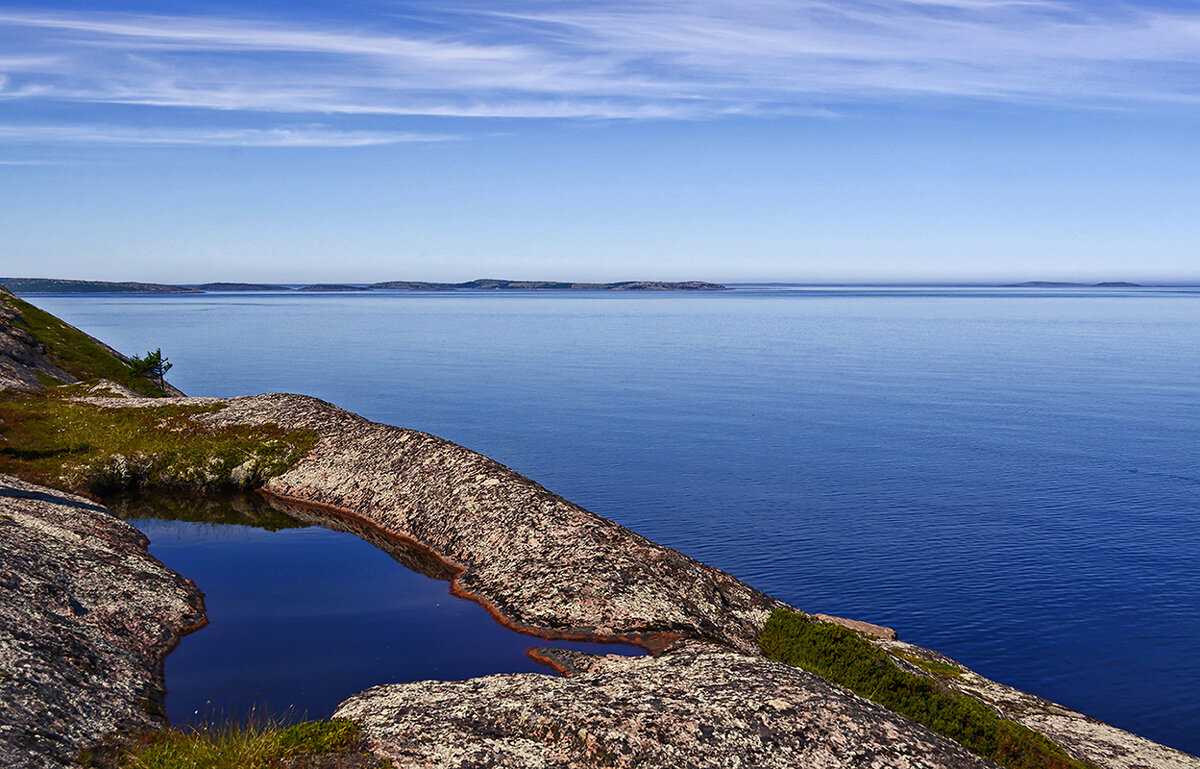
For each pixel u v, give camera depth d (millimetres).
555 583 21266
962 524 81438
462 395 178750
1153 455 117000
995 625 56156
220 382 186500
